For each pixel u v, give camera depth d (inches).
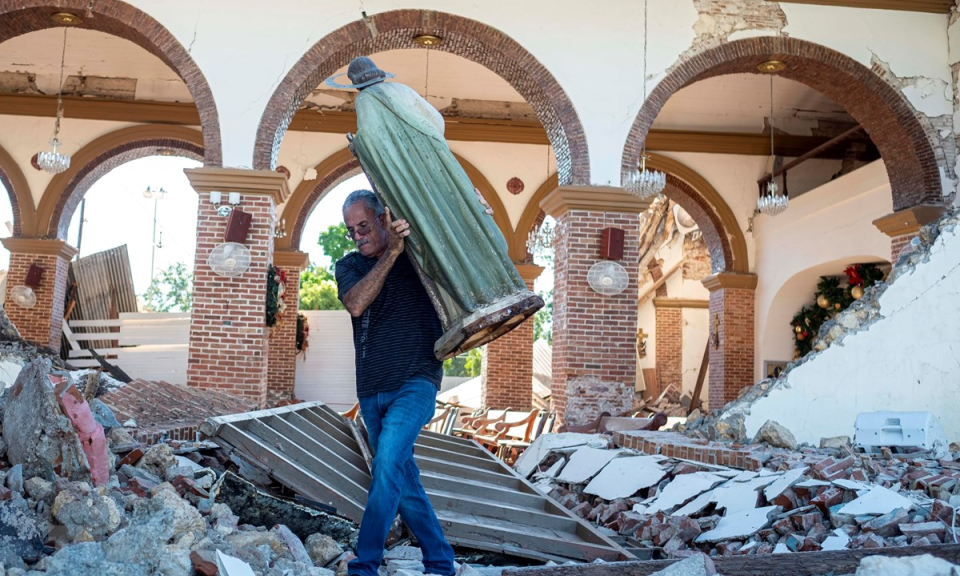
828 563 114.7
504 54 501.7
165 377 699.4
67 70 663.1
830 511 198.7
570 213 490.9
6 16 471.5
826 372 331.3
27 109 666.8
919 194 528.1
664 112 711.7
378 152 134.8
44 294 666.8
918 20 530.0
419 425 129.6
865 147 722.8
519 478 243.8
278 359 714.2
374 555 122.2
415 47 518.6
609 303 486.3
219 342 457.7
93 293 712.4
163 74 669.9
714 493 238.8
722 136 718.5
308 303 1552.7
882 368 332.2
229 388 455.2
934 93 526.0
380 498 122.4
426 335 133.0
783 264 704.4
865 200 605.6
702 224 759.7
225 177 464.8
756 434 322.7
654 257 904.3
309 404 249.1
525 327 714.8
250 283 462.3
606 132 502.0
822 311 699.4
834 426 328.2
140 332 704.4
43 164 533.6
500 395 705.6
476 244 133.4
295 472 165.0
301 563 128.8
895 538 175.5
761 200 552.4
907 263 343.9
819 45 519.5
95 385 200.1
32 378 144.6
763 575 114.3
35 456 135.9
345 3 488.4
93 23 490.3
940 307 337.1
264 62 482.9
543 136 707.4
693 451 290.0
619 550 170.6
